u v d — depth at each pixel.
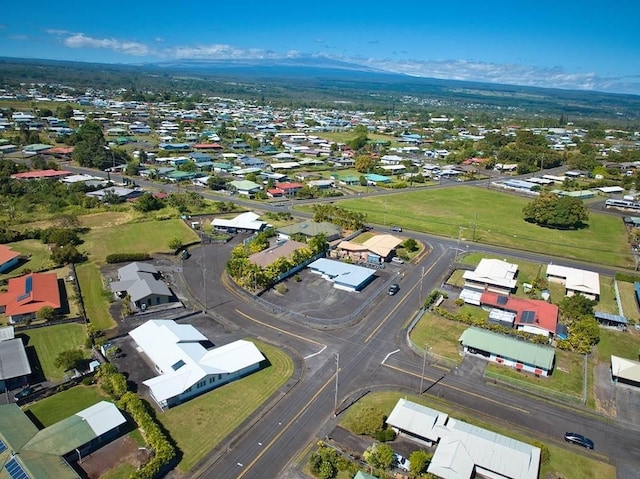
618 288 87.69
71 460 43.00
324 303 76.25
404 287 83.75
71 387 54.06
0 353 56.22
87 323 67.50
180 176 160.50
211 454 44.69
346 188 161.38
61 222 109.62
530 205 128.00
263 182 161.12
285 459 44.53
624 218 135.38
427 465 43.19
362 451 45.62
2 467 39.94
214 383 54.91
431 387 56.31
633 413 53.19
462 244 108.50
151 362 58.91
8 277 81.19
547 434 49.38
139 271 81.62
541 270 94.81
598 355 65.06
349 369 59.22
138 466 42.66
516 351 61.16
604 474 44.34
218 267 89.62
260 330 67.69
